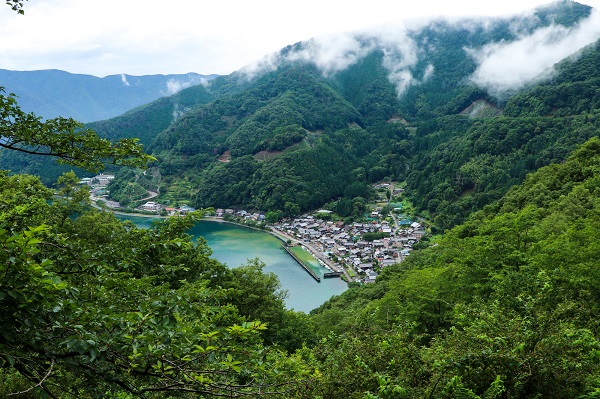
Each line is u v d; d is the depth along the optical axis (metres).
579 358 7.77
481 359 7.90
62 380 6.18
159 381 6.47
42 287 5.14
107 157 8.95
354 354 9.75
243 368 6.71
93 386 5.76
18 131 8.13
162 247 8.62
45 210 10.73
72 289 5.69
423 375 8.49
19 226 7.49
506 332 8.60
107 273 7.58
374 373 8.77
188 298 6.96
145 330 5.76
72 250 7.34
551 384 7.56
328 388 8.91
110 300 7.18
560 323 9.27
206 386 6.43
